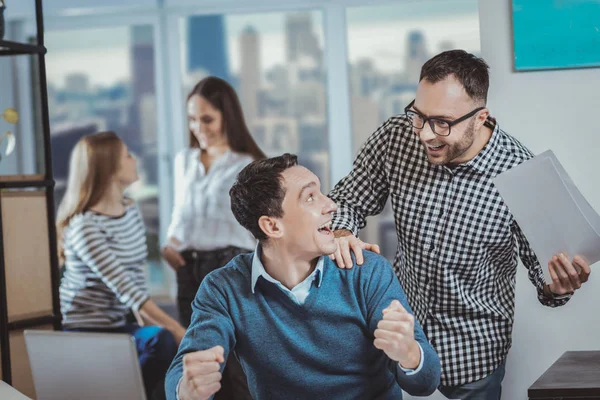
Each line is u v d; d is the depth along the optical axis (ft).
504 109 9.61
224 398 10.28
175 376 6.05
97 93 19.85
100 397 6.20
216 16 19.16
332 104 18.75
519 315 9.73
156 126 19.70
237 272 6.63
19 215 9.09
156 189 19.77
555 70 9.47
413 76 18.40
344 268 6.54
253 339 6.43
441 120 7.00
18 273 9.07
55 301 9.42
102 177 12.40
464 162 7.68
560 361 7.51
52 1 19.54
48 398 6.44
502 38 9.57
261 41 19.02
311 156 19.03
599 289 9.50
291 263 6.37
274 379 6.46
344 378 6.41
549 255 7.26
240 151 14.20
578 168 9.51
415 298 8.19
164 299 19.72
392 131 8.16
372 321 6.32
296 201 6.20
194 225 13.88
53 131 19.98
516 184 7.15
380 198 8.43
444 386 8.08
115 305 12.52
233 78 19.25
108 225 12.44
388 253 18.35
